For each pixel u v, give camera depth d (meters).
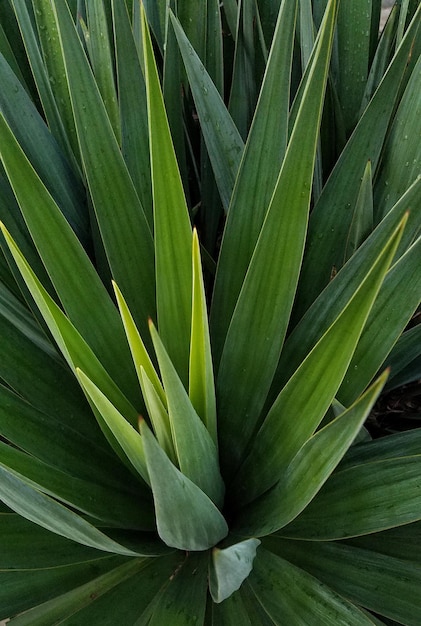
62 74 1.13
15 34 1.28
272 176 0.88
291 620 0.75
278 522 0.76
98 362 0.80
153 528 0.87
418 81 0.94
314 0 1.22
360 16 1.17
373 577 0.81
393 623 0.92
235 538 0.83
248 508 0.85
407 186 0.99
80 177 1.17
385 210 1.02
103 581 0.83
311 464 0.71
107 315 0.88
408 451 0.82
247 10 1.13
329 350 0.71
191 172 1.36
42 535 0.83
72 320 0.86
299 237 0.79
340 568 0.82
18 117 1.04
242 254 0.90
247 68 1.19
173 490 0.66
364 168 0.93
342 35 1.19
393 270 0.77
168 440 0.74
